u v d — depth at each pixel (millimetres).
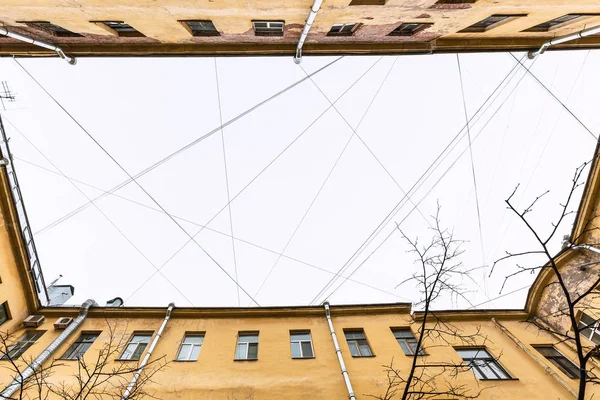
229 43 14531
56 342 12336
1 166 13242
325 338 12969
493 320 14695
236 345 12656
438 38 14609
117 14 11305
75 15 11156
